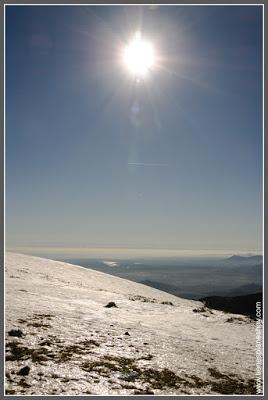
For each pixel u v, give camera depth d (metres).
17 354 14.73
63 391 12.03
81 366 14.54
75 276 54.50
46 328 19.31
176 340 21.17
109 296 37.47
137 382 13.78
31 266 54.34
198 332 24.41
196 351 19.33
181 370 15.91
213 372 16.25
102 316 25.27
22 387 11.88
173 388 13.67
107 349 17.41
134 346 18.59
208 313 32.62
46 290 33.97
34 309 23.56
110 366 15.06
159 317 28.67
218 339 22.72
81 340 18.25
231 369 17.00
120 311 28.86
